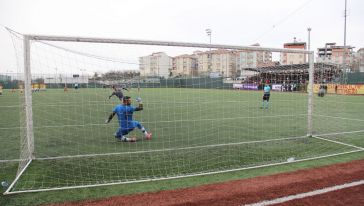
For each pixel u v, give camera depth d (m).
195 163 6.09
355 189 4.71
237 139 8.52
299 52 8.62
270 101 20.06
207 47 7.45
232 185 4.87
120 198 4.36
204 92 13.12
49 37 6.23
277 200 4.30
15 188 4.71
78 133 9.53
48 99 20.62
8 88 28.33
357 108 17.45
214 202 4.23
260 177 5.26
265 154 6.82
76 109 16.62
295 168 5.78
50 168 5.73
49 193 4.54
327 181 5.05
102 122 12.05
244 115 14.04
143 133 9.33
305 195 4.47
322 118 13.15
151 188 4.75
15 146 7.60
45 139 8.54
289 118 12.99
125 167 5.81
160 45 7.07
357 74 33.28
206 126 10.80
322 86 26.67
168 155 6.68
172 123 11.57
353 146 7.59
